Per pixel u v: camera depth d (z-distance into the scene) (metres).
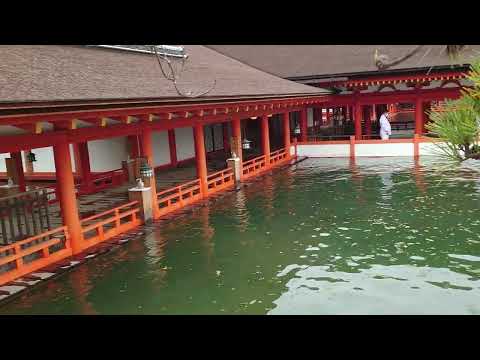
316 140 30.62
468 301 8.49
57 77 11.39
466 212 14.06
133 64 17.33
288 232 13.05
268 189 19.05
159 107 12.82
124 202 15.95
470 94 4.10
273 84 23.95
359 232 12.75
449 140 4.18
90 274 10.39
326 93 26.55
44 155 21.16
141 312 8.66
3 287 9.55
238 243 12.29
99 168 20.88
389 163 24.09
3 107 7.82
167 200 15.40
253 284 9.69
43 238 11.37
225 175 19.44
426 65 24.19
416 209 14.75
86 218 13.12
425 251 11.06
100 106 10.45
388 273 9.90
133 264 10.96
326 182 20.00
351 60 28.94
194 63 22.59
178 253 11.65
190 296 9.25
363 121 37.16
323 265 10.53
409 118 43.75
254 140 31.88
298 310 8.49
